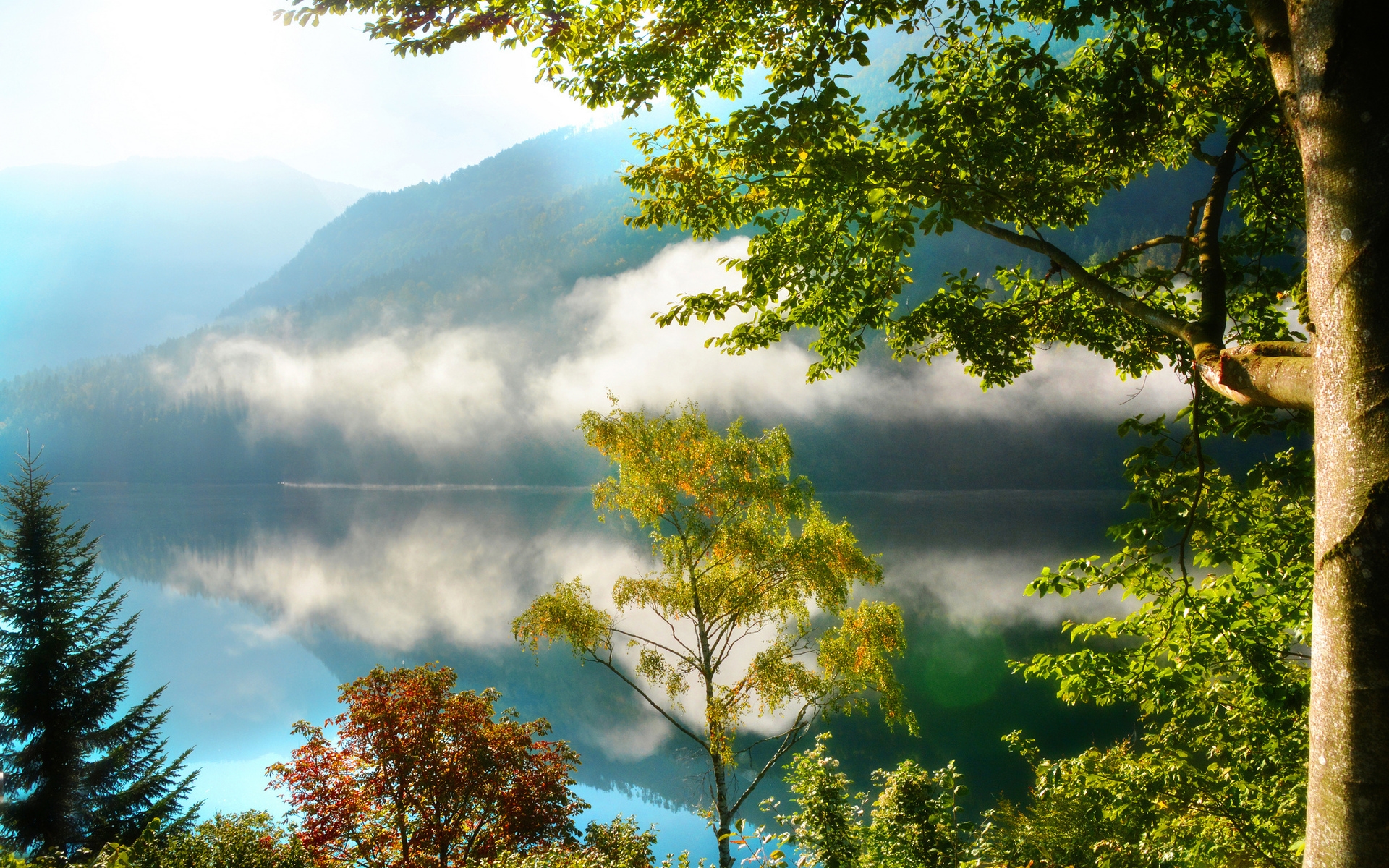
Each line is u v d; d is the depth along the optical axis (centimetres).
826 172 393
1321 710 114
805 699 1280
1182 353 503
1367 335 107
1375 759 104
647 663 1255
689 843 2083
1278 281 487
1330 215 116
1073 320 521
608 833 1054
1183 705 539
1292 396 148
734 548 1253
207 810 2586
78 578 1692
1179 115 482
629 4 411
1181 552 387
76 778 1609
